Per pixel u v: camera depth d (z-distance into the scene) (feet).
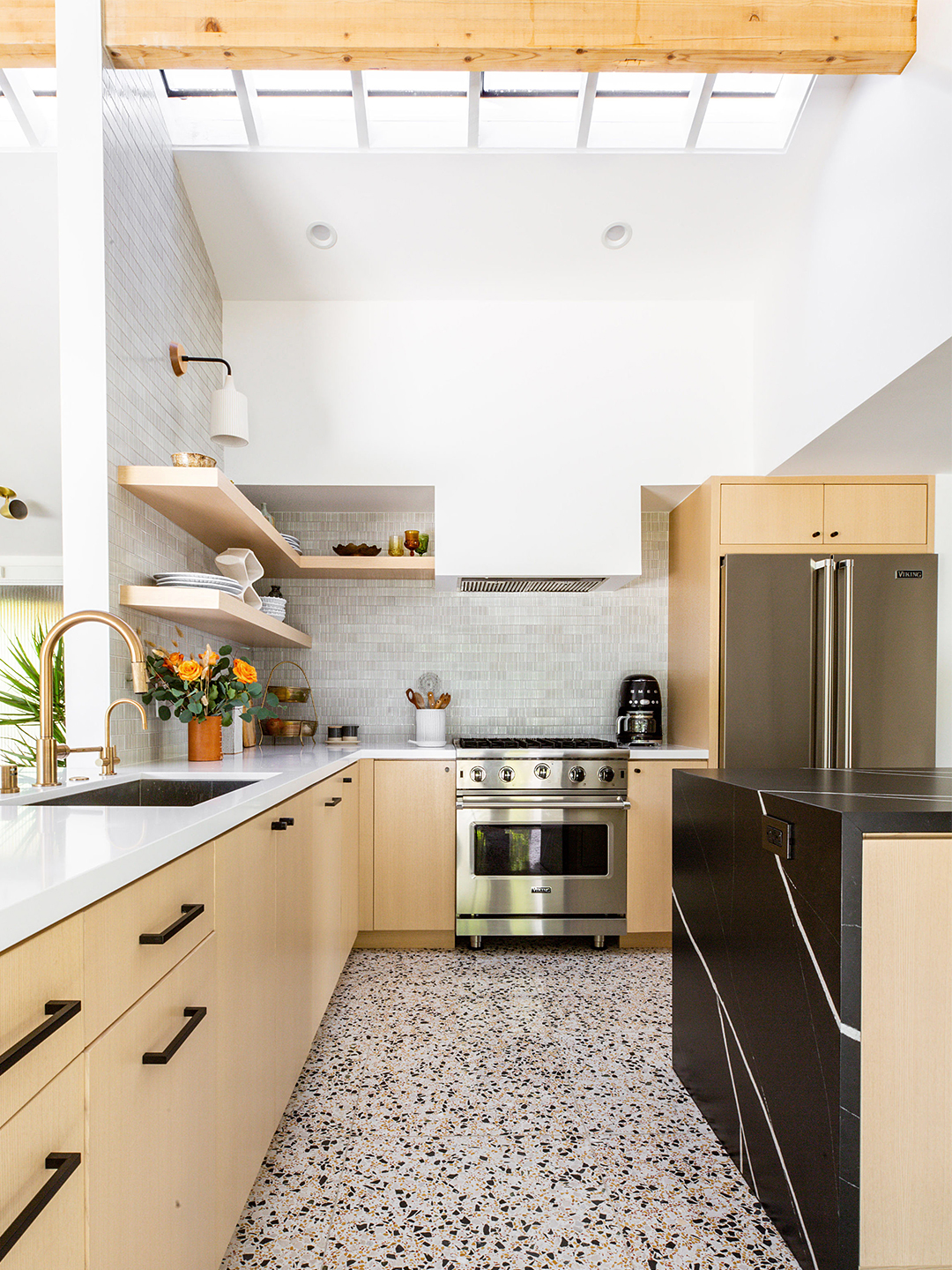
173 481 6.96
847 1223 4.13
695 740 11.21
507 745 11.19
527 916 10.63
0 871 2.56
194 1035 3.70
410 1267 4.53
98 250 6.68
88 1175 2.58
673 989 7.10
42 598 10.21
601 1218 5.00
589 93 8.38
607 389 11.10
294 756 9.10
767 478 10.73
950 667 10.52
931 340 6.76
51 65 7.21
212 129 8.92
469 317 11.12
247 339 11.02
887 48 7.04
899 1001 4.17
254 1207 5.06
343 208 9.77
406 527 12.76
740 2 7.15
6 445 9.23
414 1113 6.27
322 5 7.07
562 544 10.99
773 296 10.36
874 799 4.71
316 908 7.04
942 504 10.66
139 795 6.32
